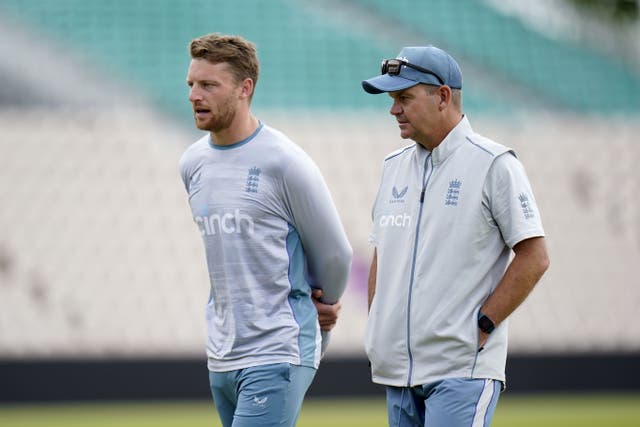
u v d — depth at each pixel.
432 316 13.90
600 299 46.16
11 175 44.34
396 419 14.54
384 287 14.53
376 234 14.91
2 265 42.34
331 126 47.66
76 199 44.34
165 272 43.44
